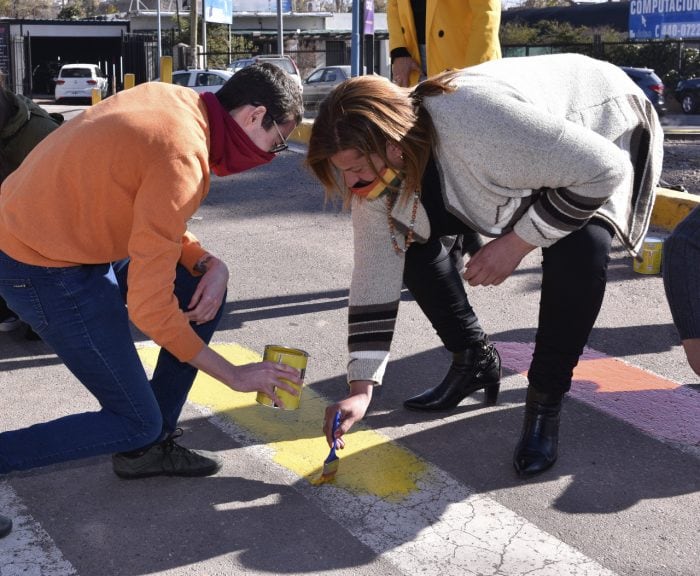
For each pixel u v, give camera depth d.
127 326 2.87
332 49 42.50
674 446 3.65
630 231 3.29
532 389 3.43
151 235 2.57
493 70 2.97
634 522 3.10
